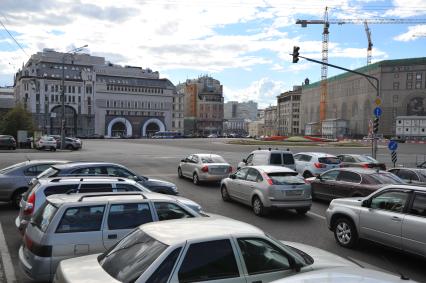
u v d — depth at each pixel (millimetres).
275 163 19516
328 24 154000
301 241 10250
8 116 64750
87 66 138000
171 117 161250
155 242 4641
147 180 13367
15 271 7785
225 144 70938
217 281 4473
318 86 170375
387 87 127438
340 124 129250
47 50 136125
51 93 130250
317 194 15820
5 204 14305
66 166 12125
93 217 6699
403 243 8180
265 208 12984
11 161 30734
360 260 8711
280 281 3588
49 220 6516
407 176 17969
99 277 4469
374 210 8922
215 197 16906
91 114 137750
